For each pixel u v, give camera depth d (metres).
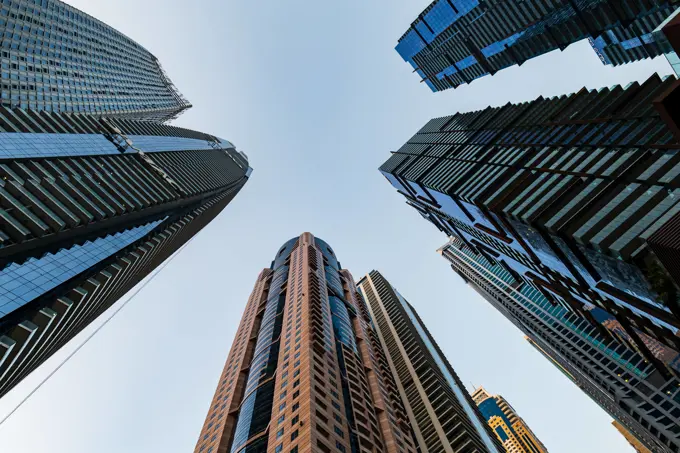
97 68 140.00
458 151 95.44
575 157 52.44
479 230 79.94
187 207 101.75
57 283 44.06
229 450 63.81
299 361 64.31
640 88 54.69
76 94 116.75
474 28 113.25
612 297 46.75
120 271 58.12
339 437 50.72
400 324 147.62
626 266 35.62
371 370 87.25
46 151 57.62
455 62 140.38
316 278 113.44
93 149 71.69
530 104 83.44
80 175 60.03
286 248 171.62
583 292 57.78
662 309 37.56
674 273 27.39
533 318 158.62
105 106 133.75
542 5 85.25
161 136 120.31
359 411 62.34
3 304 36.62
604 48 87.25
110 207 58.75
